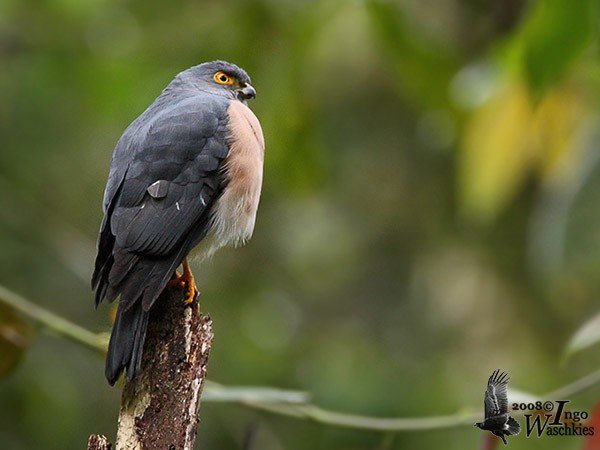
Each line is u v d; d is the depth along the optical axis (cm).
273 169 1230
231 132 874
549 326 1338
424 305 1403
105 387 1327
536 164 1096
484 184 1070
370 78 1361
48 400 1269
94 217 1378
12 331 930
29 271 1323
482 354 1338
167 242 812
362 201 1440
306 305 1430
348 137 1414
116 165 853
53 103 1388
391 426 900
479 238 1407
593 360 1307
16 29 1376
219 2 1307
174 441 700
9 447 1247
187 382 715
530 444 1145
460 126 1184
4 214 1338
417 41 1166
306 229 1440
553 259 930
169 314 739
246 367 1353
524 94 1038
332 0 1228
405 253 1434
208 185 853
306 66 1245
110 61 1354
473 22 1385
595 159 926
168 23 1324
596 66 1065
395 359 1355
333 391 1289
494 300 1371
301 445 1290
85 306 1330
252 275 1430
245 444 930
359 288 1431
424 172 1431
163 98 980
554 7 898
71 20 1367
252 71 1245
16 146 1369
